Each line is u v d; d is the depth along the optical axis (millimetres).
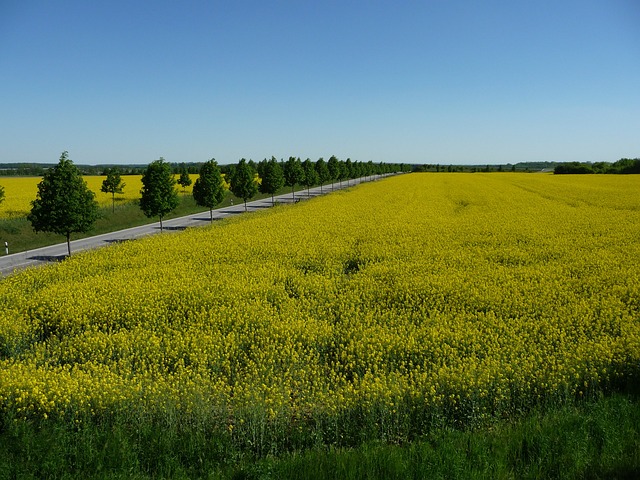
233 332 12781
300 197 74250
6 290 17219
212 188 44031
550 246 24766
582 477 6809
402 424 8586
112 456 7645
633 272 18469
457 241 26531
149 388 9453
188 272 19516
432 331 12312
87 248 31453
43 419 8742
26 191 63406
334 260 22062
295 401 9297
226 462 7719
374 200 53344
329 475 7082
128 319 14258
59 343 12758
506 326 12797
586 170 127250
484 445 7656
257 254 23391
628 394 9133
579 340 11711
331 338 12719
